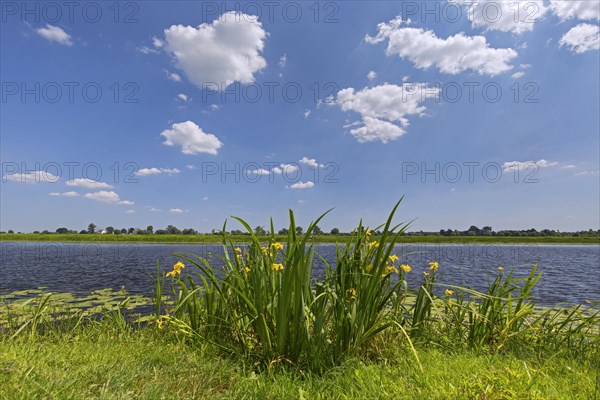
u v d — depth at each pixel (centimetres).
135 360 287
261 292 308
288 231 300
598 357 336
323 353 298
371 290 311
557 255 3972
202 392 238
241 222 306
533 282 391
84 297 790
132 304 679
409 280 1099
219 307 371
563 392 227
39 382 212
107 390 210
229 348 334
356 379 263
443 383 242
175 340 373
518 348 358
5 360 247
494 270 1809
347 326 310
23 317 465
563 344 371
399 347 336
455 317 409
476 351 348
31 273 1487
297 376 279
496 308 393
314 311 322
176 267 387
